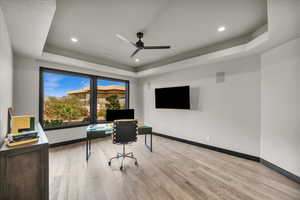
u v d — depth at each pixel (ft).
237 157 9.68
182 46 10.28
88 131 9.01
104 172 7.52
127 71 15.81
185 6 5.90
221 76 10.66
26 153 4.15
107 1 5.57
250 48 8.04
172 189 6.11
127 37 8.83
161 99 14.37
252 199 5.51
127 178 6.96
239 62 9.77
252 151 9.17
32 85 10.09
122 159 9.18
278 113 7.65
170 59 13.10
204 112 11.71
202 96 11.85
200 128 11.97
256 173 7.51
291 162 6.95
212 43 9.75
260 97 8.82
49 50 10.14
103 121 14.62
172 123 14.29
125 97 17.26
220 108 10.75
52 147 11.25
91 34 8.46
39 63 10.43
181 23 7.26
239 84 9.77
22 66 9.63
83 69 13.01
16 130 5.20
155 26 7.56
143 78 17.61
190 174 7.39
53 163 8.52
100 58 13.30
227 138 10.33
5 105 5.71
